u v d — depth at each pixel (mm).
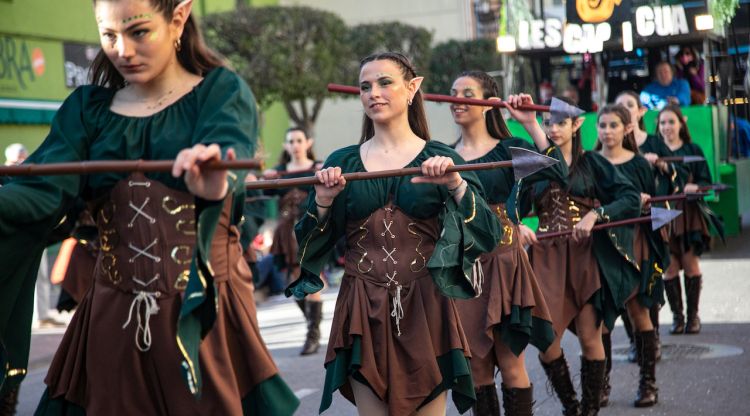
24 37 18547
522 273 5715
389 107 4656
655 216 6738
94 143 3488
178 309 3430
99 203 3512
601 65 15266
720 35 15039
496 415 5688
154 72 3396
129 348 3445
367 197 4547
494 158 5949
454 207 4441
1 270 3303
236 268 3566
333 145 31547
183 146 3430
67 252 7352
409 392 4465
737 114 16609
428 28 30500
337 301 4656
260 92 22859
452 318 4516
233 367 3521
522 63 15703
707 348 8891
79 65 20062
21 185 3318
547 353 6402
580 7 14734
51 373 3574
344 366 4539
